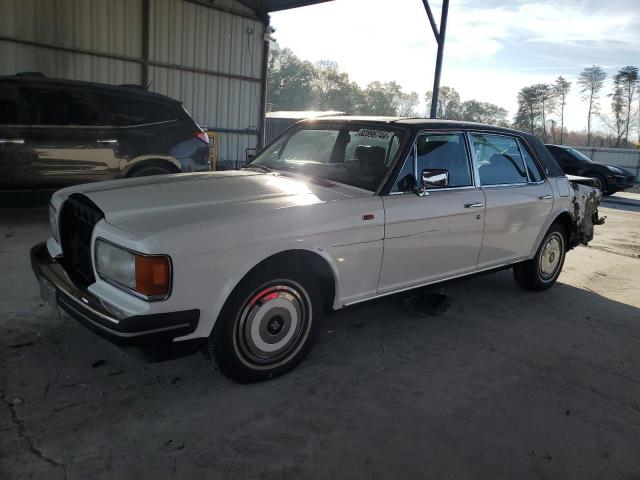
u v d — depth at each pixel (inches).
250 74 531.5
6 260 207.5
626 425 124.0
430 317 185.2
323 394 127.4
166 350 110.8
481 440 113.1
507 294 219.9
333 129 174.1
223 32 500.4
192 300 110.7
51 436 103.5
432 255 161.8
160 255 105.4
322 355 148.9
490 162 187.6
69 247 134.3
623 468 107.6
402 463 103.5
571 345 169.5
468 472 102.3
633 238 384.8
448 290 220.2
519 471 103.9
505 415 124.0
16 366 129.1
